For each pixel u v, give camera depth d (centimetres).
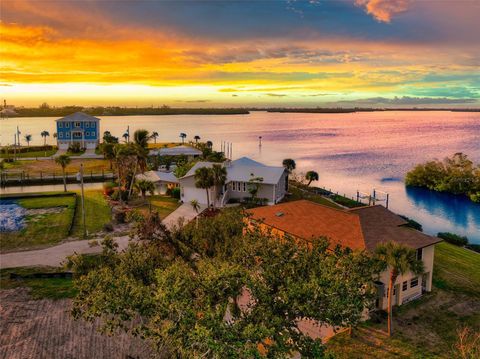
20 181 8131
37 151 12719
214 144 18912
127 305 1923
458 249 4703
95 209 5903
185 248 2838
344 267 2148
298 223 3525
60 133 13000
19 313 2958
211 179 5838
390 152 16375
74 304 2197
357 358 2484
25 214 5581
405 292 3183
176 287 1709
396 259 2569
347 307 1905
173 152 10750
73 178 8488
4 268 3738
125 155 6712
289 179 8881
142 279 2361
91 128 13200
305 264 2088
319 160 13825
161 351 2406
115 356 2470
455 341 2673
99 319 2852
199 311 1736
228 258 2564
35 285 3400
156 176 7194
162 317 1811
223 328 1602
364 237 3142
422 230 5950
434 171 9269
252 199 6278
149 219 2870
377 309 3045
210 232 2939
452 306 3144
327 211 3641
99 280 2164
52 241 4506
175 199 6575
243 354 1505
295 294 1833
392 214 3659
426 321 2920
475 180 8650
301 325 2836
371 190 8981
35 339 2639
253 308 1905
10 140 19938
